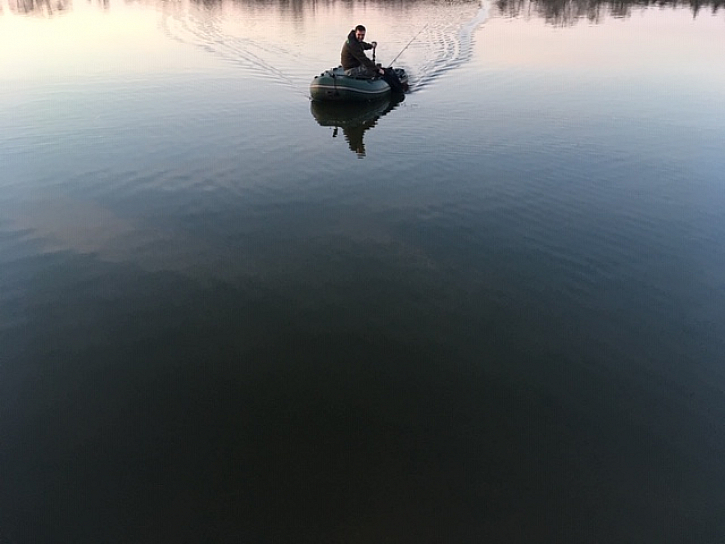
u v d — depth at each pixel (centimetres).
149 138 966
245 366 480
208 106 1155
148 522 352
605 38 1869
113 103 1150
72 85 1262
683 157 878
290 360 486
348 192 784
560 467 389
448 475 383
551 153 902
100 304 554
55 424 424
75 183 794
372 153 925
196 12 2467
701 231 671
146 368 477
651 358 485
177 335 515
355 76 1284
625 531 347
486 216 716
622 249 639
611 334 514
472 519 354
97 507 362
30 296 562
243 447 405
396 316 540
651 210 720
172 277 595
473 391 454
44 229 675
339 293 573
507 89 1278
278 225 698
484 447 405
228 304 556
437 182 812
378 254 638
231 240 665
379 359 487
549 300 560
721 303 550
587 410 435
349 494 370
